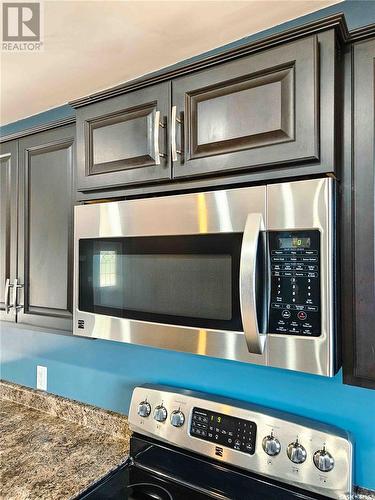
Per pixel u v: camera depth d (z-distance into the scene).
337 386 1.08
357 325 0.84
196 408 1.21
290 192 0.81
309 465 1.00
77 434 1.49
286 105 0.84
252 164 0.88
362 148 0.83
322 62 0.80
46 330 1.39
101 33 1.18
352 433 1.05
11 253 1.53
